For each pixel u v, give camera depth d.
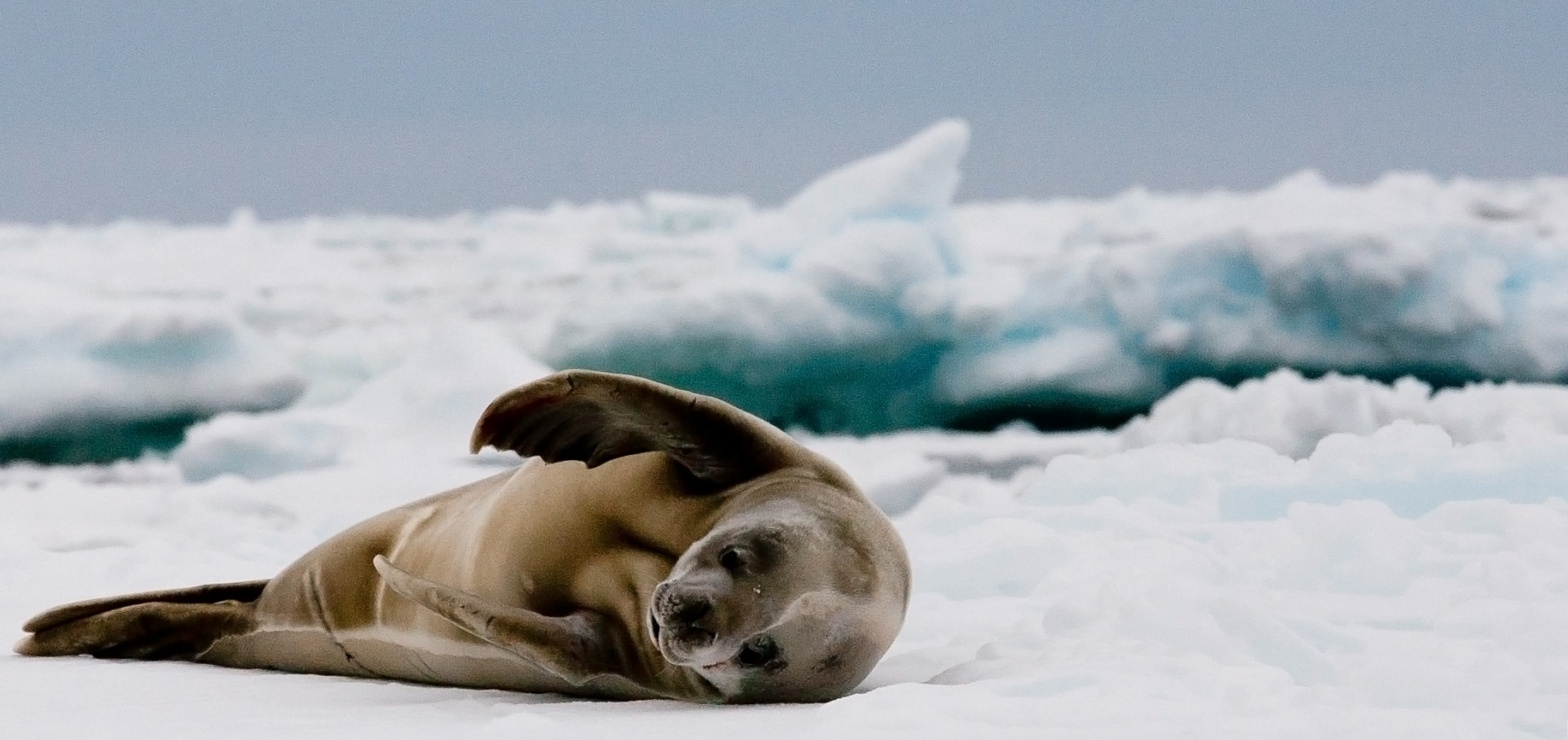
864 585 12.06
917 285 58.59
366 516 27.91
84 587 20.14
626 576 12.52
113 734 10.31
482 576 13.15
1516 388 35.00
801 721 10.70
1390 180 79.56
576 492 12.75
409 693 12.96
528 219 114.31
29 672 14.27
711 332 58.50
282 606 14.77
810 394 60.94
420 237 112.88
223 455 42.66
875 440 57.78
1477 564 16.06
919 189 62.38
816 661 11.90
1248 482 21.89
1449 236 55.59
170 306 55.12
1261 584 17.06
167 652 15.45
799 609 11.59
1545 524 17.39
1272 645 12.35
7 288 60.06
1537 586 14.83
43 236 103.06
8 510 29.12
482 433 11.65
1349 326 55.50
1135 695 10.53
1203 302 57.06
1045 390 59.03
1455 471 21.38
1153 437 36.56
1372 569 16.42
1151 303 57.38
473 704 12.16
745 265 65.31
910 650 14.52
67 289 73.94
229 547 24.52
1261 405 35.78
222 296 85.81
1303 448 35.00
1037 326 59.88
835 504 12.42
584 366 59.75
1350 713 9.89
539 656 12.00
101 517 28.89
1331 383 35.72
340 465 43.53
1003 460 50.47
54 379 53.34
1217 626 12.66
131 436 55.66
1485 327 54.75
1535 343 54.88
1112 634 13.11
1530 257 56.56
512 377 48.09
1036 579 18.19
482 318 78.06
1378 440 23.64
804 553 11.74
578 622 12.34
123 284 89.06
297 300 81.25
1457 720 9.61
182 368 54.94
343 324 77.50
